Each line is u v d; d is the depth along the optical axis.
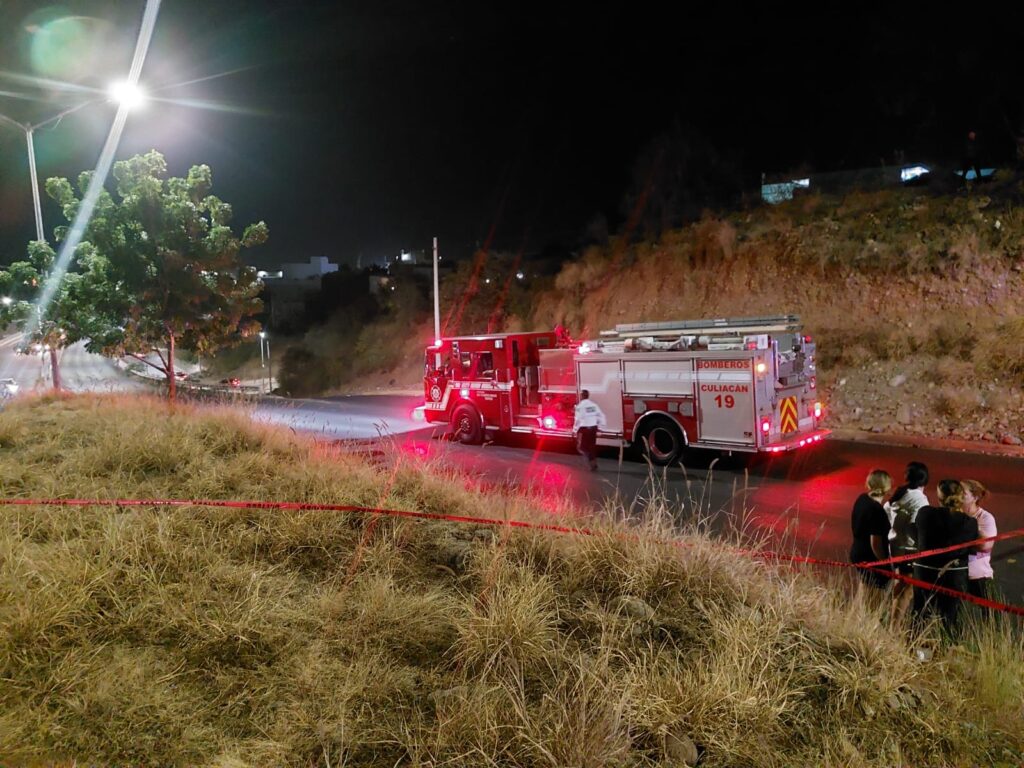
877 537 5.33
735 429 10.73
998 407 12.71
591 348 12.49
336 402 26.41
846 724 3.36
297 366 45.59
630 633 3.98
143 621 3.71
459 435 14.91
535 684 3.46
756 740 3.12
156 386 20.08
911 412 13.66
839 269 18.88
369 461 7.84
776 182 25.34
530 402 13.83
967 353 14.55
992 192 18.09
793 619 4.25
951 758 3.19
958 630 4.77
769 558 5.49
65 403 11.59
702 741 3.12
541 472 11.49
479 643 3.60
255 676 3.34
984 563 5.16
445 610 4.07
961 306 15.94
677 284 22.83
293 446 8.09
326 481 6.41
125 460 6.64
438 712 3.06
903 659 3.86
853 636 4.07
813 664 3.78
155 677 3.25
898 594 5.11
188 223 13.39
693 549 4.93
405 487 6.57
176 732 2.90
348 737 2.94
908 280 17.38
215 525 5.12
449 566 4.86
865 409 14.41
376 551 4.91
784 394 10.98
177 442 7.34
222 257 13.69
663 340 12.01
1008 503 8.59
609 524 5.66
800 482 10.13
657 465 11.81
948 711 3.54
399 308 39.09
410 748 2.87
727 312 20.30
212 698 3.16
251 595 4.05
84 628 3.57
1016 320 14.34
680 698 3.30
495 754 2.85
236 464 6.83
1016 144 19.11
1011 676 3.86
